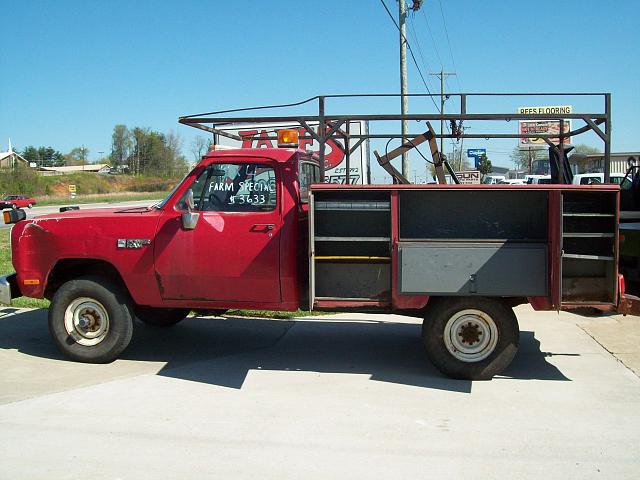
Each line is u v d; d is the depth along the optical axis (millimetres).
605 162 6152
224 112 6477
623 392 5652
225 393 5633
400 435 4645
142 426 4801
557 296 5633
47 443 4469
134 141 95062
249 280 6191
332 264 6059
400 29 16797
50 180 80125
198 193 6352
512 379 6051
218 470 4047
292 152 6297
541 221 5754
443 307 5898
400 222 5895
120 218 6410
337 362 6715
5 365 6426
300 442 4508
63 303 6512
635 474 4008
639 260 6523
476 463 4164
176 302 6367
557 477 3963
